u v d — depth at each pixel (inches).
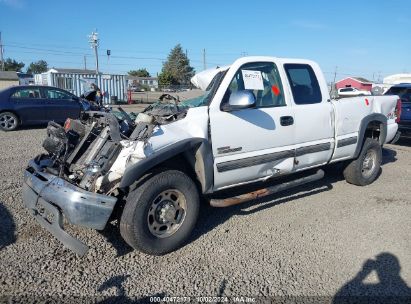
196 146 150.0
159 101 187.2
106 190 135.9
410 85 408.2
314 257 145.9
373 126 237.6
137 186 137.5
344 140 212.4
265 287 124.9
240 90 156.9
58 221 131.0
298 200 211.6
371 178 242.2
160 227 144.4
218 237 162.4
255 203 205.2
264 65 179.0
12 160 291.7
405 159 332.8
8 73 2146.9
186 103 172.7
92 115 162.1
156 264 138.9
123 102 1057.5
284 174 187.9
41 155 168.6
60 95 508.4
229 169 162.2
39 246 148.2
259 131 170.4
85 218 127.6
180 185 145.6
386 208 201.6
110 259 141.0
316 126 195.3
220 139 158.1
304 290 123.6
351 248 154.0
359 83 1710.1
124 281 126.6
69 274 129.3
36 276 127.2
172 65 2957.7
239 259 143.4
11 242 150.5
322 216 188.5
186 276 130.9
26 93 481.7
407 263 142.3
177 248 150.6
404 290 124.5
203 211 192.1
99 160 139.2
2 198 198.5
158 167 146.0
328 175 266.4
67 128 165.6
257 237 163.0
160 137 142.3
